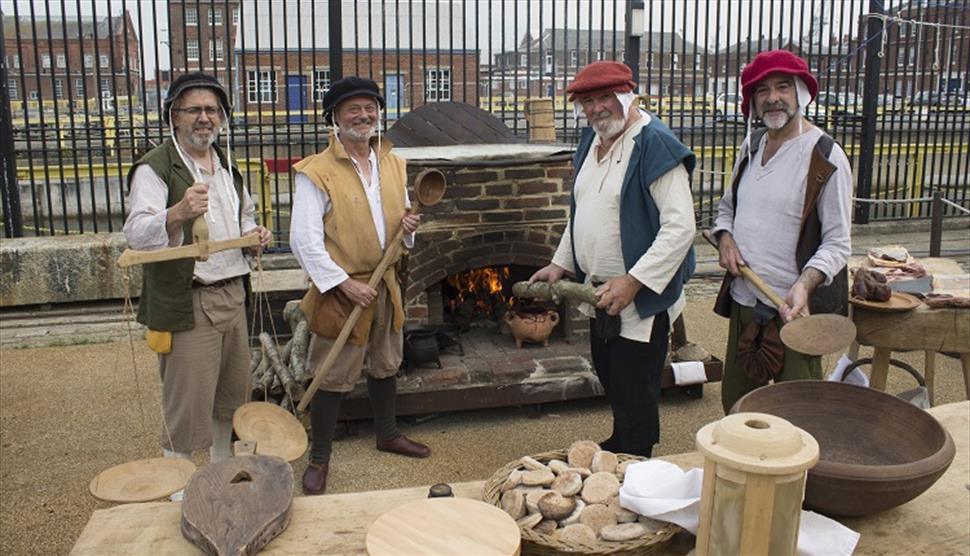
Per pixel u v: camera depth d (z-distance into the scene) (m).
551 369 4.54
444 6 11.55
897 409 1.90
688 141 11.97
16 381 5.17
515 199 4.55
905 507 1.78
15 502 3.60
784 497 1.30
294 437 2.25
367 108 3.35
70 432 4.38
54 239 6.67
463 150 4.76
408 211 3.59
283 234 8.37
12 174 7.23
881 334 3.60
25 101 7.22
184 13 7.12
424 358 4.40
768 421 1.39
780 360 3.07
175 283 2.91
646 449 3.28
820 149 2.94
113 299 6.58
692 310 7.03
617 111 2.99
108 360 5.58
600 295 2.96
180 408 3.05
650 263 2.94
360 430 4.38
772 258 3.04
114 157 12.21
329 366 3.39
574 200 3.34
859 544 1.64
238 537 1.53
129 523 1.68
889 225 10.21
